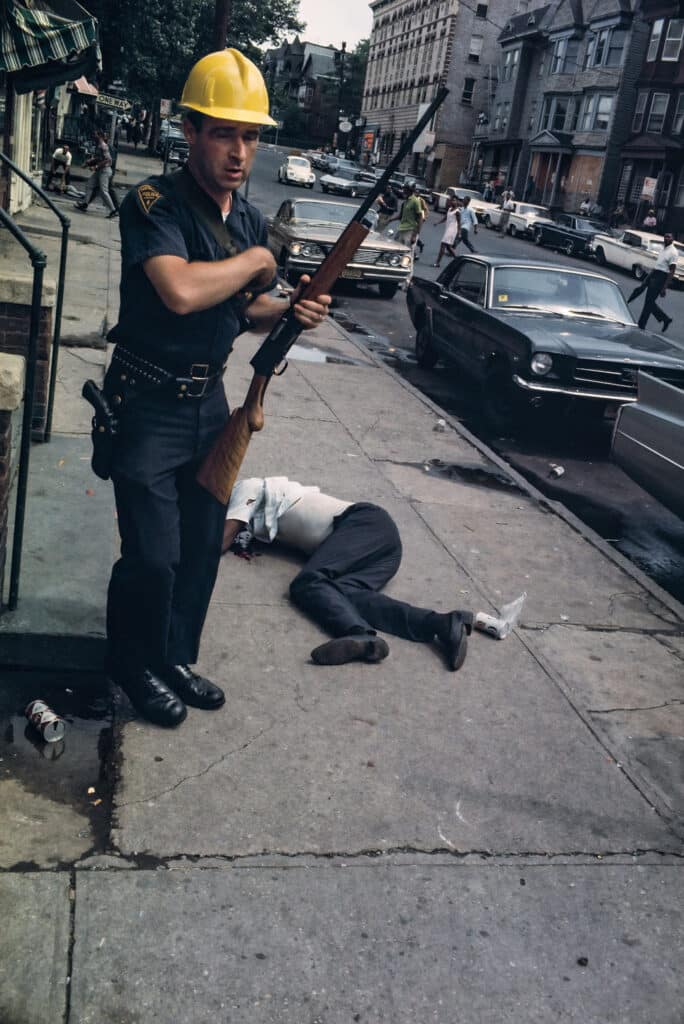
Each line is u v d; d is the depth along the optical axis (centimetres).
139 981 227
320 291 294
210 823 285
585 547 571
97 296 1070
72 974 226
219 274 267
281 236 1598
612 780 338
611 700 394
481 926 261
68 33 1180
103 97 2908
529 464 793
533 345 814
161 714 325
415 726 353
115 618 318
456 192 4628
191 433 304
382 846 287
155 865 265
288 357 990
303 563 475
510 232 4159
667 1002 245
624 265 3325
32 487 488
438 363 1189
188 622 333
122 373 297
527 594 490
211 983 229
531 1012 236
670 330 1839
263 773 312
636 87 4812
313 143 12112
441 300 1050
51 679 350
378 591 451
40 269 329
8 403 313
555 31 5450
